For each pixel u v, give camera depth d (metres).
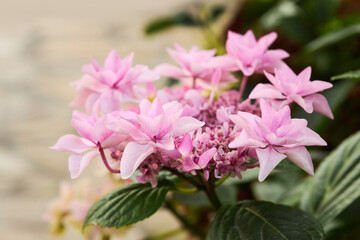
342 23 1.05
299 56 1.06
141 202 0.63
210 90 0.67
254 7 1.17
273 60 0.64
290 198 0.84
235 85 0.85
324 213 0.69
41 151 2.04
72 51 3.01
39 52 3.06
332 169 0.72
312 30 1.09
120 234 0.83
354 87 0.94
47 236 1.56
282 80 0.60
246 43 0.65
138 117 0.55
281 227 0.60
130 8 3.80
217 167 0.57
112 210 0.63
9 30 3.56
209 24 1.26
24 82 2.67
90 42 3.12
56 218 0.84
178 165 0.58
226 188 0.81
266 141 0.56
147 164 0.58
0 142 2.12
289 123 0.57
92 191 0.83
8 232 1.58
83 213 0.82
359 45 1.03
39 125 2.23
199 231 0.84
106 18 3.62
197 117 0.62
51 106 2.39
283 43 1.12
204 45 1.28
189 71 0.67
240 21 1.19
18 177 1.89
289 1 1.13
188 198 0.78
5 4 4.18
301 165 0.56
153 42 2.82
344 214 0.80
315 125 0.79
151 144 0.55
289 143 0.56
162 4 3.78
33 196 1.77
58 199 0.85
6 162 1.97
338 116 0.96
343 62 1.04
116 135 0.56
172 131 0.56
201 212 0.92
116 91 0.62
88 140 0.58
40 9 4.02
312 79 1.04
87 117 0.58
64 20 3.68
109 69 0.64
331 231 0.81
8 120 2.29
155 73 0.64
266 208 0.63
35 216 1.67
